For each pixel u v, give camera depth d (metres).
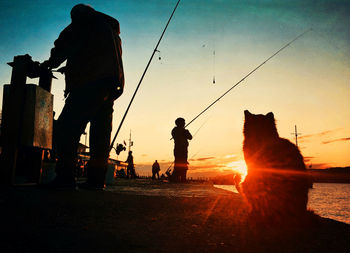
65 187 3.05
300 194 1.98
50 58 3.42
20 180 3.38
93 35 3.34
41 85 3.68
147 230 1.51
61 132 3.18
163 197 3.29
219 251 1.15
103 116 3.87
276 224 1.82
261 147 2.26
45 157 4.54
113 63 3.34
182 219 1.89
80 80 3.26
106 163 3.95
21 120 3.04
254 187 2.05
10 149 2.93
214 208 2.45
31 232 1.29
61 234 1.30
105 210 2.09
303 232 1.59
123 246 1.17
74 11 3.32
